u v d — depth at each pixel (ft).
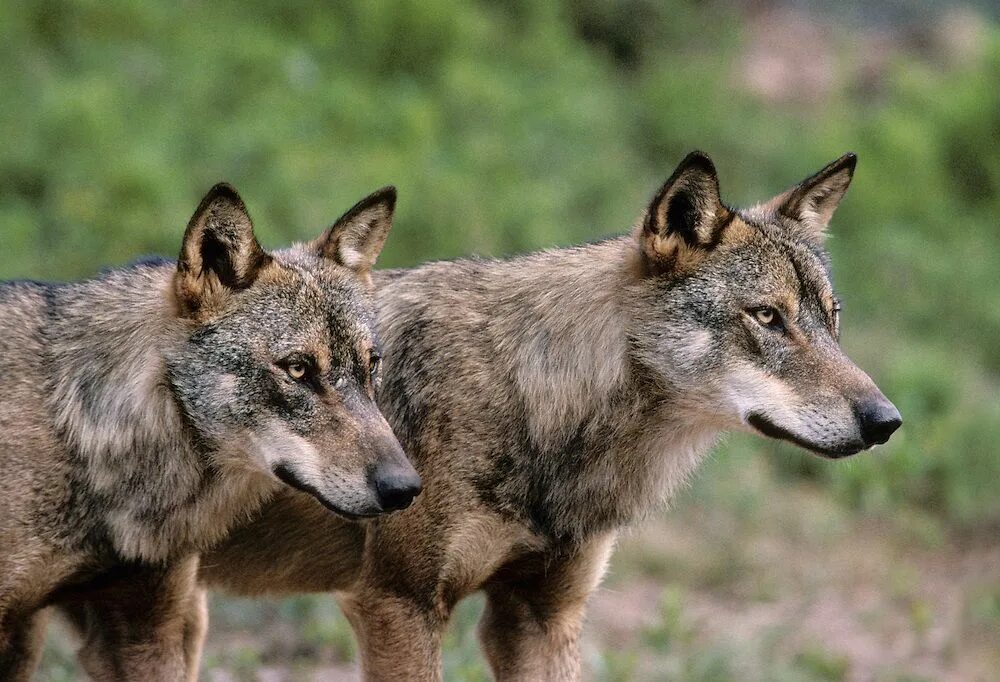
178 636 26.61
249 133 58.65
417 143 63.46
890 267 77.87
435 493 26.27
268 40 69.10
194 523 25.25
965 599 46.98
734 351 26.14
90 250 48.96
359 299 25.23
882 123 91.35
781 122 92.27
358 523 27.12
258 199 53.78
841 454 25.77
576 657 28.63
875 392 25.84
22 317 25.12
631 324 26.63
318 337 24.31
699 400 26.45
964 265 80.89
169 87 62.08
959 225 87.51
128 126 57.26
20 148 54.13
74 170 52.85
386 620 26.68
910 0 120.47
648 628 41.19
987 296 78.54
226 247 24.20
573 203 66.08
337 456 23.76
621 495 27.30
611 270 26.91
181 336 24.32
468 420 26.43
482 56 78.13
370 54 72.43
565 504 26.94
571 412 26.68
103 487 24.52
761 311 26.20
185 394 24.26
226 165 56.49
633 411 26.78
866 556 50.67
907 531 53.16
